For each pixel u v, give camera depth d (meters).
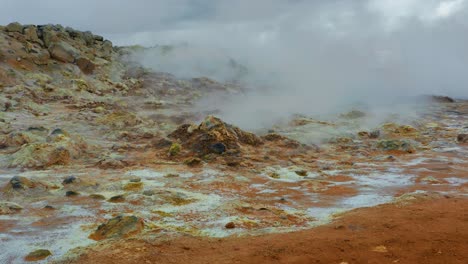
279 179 11.80
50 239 6.56
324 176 12.18
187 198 9.14
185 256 5.74
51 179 10.91
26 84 30.69
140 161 13.98
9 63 33.31
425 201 8.54
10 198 9.06
